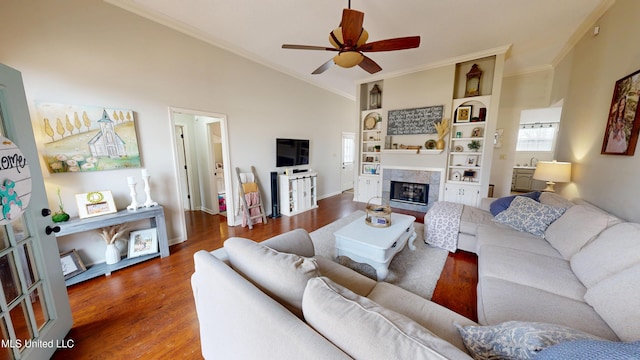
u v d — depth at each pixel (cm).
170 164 300
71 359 144
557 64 396
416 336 67
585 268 148
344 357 63
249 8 255
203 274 122
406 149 460
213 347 126
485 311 130
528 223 234
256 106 404
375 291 141
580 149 282
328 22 282
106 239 245
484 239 222
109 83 245
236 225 393
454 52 370
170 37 287
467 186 413
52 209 219
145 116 273
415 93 443
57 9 211
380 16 268
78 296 203
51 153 215
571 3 243
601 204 228
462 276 233
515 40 330
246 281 103
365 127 541
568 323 115
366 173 553
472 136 412
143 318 179
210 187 453
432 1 240
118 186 258
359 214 438
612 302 113
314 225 391
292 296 101
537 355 68
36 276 143
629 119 188
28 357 128
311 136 532
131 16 254
